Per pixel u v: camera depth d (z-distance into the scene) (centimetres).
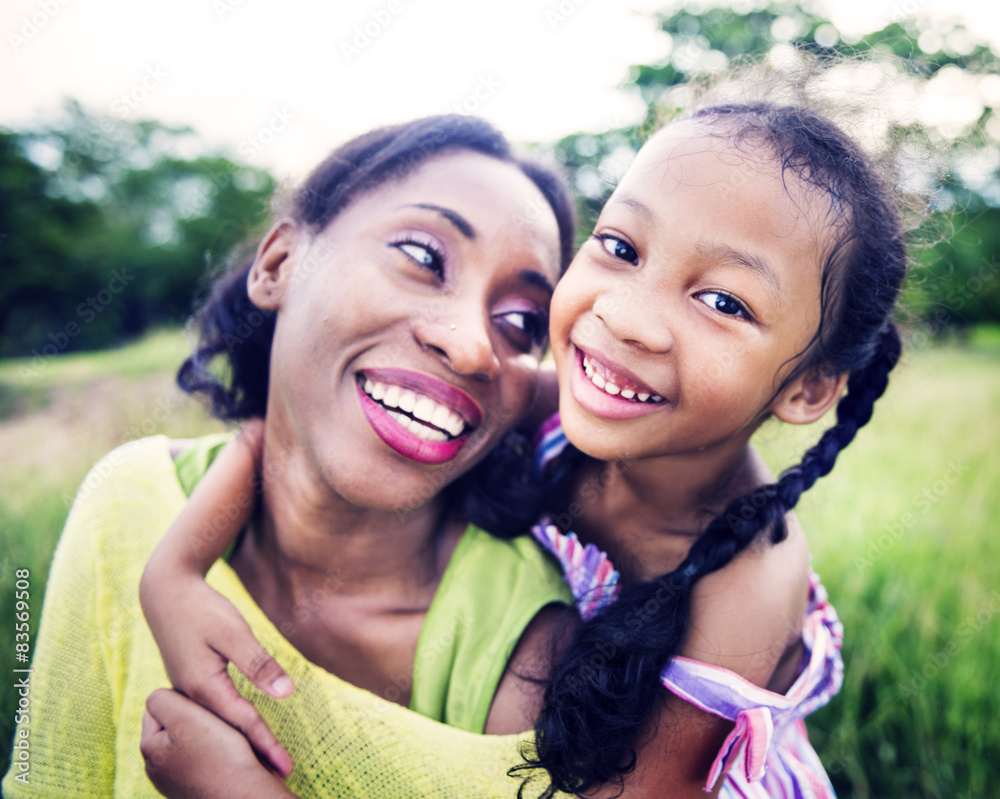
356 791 131
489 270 135
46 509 339
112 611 156
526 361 146
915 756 232
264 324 173
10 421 524
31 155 1277
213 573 149
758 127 129
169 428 429
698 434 133
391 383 132
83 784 154
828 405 152
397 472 134
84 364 699
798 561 153
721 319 125
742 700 135
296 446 144
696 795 139
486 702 135
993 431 486
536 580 148
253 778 122
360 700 134
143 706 146
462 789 128
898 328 171
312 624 150
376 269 131
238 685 142
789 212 124
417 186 136
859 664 256
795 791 162
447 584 147
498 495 157
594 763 129
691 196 124
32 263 1141
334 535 145
